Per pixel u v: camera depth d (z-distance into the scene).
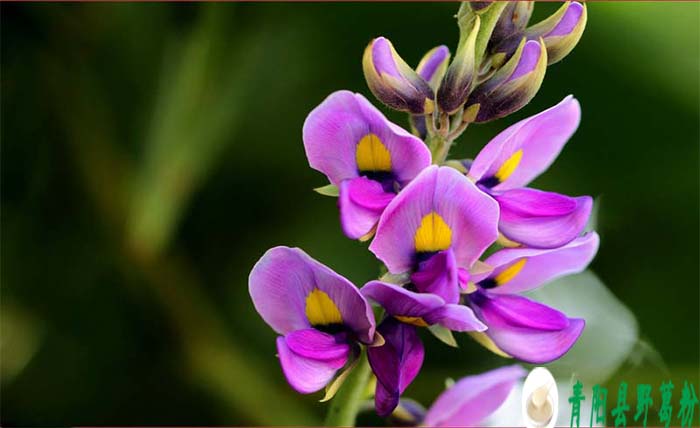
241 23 0.42
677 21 0.42
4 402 0.41
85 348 0.42
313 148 0.31
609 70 0.42
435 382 0.41
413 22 0.42
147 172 0.41
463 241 0.31
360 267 0.42
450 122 0.31
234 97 0.42
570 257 0.33
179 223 0.42
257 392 0.41
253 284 0.31
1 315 0.42
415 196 0.31
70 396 0.41
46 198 0.42
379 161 0.31
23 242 0.42
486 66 0.31
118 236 0.42
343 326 0.31
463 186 0.31
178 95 0.42
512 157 0.32
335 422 0.32
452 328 0.31
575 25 0.31
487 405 0.33
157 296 0.42
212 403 0.41
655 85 0.42
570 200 0.31
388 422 0.34
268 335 0.42
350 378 0.32
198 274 0.42
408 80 0.31
